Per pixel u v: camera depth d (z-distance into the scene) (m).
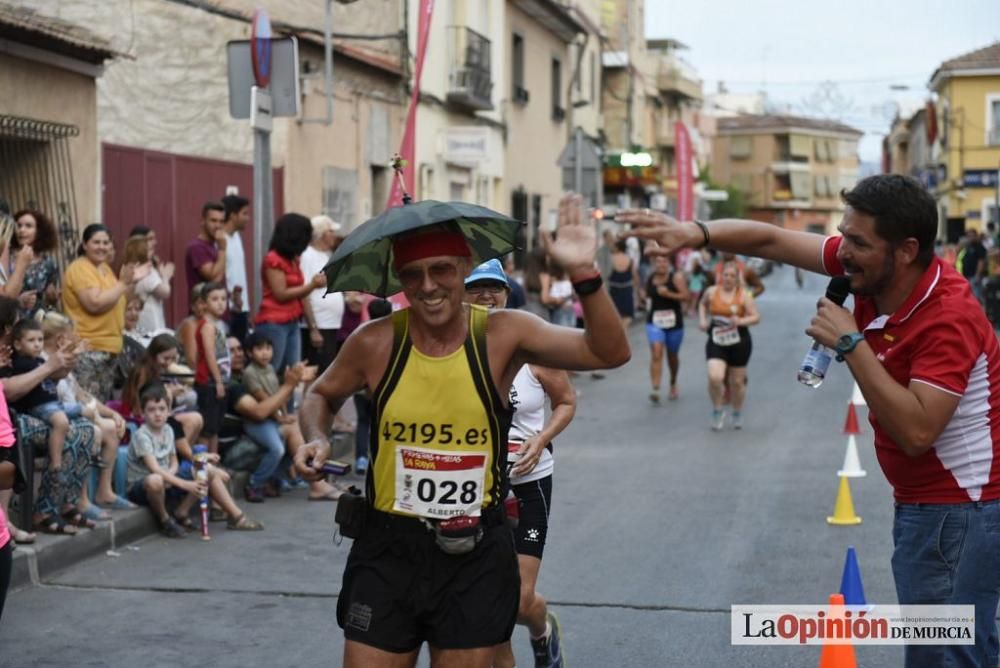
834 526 9.88
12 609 7.68
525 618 5.82
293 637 7.20
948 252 33.41
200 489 9.52
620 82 53.22
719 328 14.89
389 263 4.42
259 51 12.34
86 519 8.97
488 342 4.25
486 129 26.53
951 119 55.47
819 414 16.22
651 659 6.72
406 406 4.22
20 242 10.26
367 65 21.69
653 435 14.60
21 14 12.09
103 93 16.12
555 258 4.11
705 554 8.97
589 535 9.58
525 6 32.81
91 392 10.45
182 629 7.33
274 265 12.09
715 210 77.19
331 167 20.41
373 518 4.32
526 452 5.75
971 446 4.48
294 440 11.17
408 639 4.29
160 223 16.00
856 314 4.72
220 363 10.80
